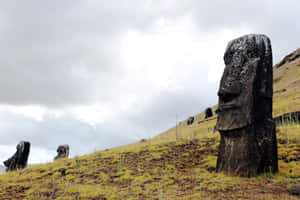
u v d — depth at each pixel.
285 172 8.74
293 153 10.59
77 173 11.59
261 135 8.77
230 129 9.05
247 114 8.73
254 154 8.51
